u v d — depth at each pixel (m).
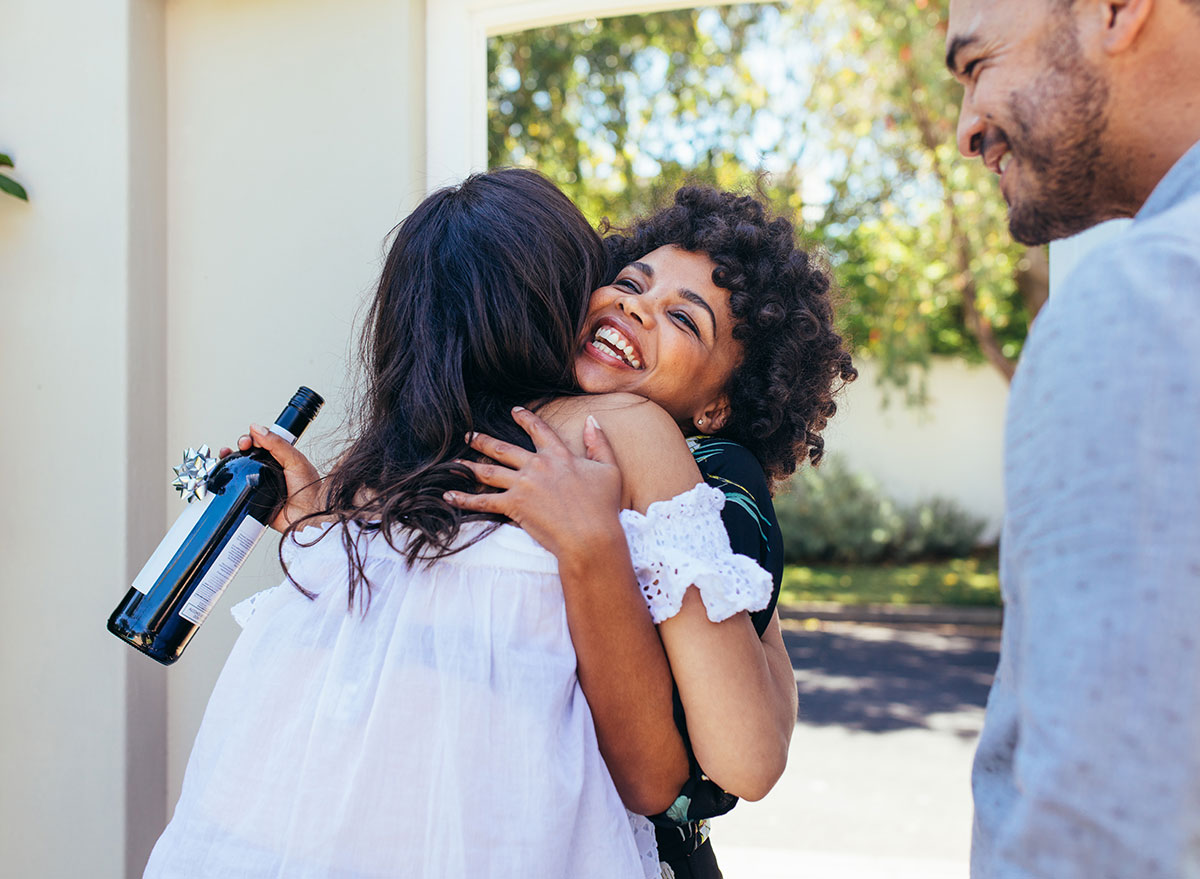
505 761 0.95
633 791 1.03
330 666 1.03
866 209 8.43
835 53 7.50
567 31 7.00
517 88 7.11
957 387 11.88
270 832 0.99
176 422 1.98
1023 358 0.70
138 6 1.91
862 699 6.27
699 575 0.97
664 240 1.41
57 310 1.89
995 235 7.91
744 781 0.98
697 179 1.72
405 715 0.98
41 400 1.89
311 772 0.98
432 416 1.12
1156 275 0.64
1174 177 0.72
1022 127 0.80
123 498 1.87
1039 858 0.62
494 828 0.94
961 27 0.84
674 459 1.09
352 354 1.89
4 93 1.91
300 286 1.95
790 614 9.23
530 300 1.17
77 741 1.87
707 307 1.28
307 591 1.11
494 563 1.03
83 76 1.89
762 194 1.61
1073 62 0.76
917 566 11.14
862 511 11.30
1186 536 0.59
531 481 1.01
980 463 11.87
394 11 1.92
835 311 1.57
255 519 1.33
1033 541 0.65
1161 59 0.74
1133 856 0.59
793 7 7.25
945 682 6.75
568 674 1.00
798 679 6.85
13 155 1.91
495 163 7.10
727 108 7.39
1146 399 0.61
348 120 1.94
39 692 1.88
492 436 1.11
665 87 7.34
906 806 4.23
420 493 1.06
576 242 1.23
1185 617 0.59
